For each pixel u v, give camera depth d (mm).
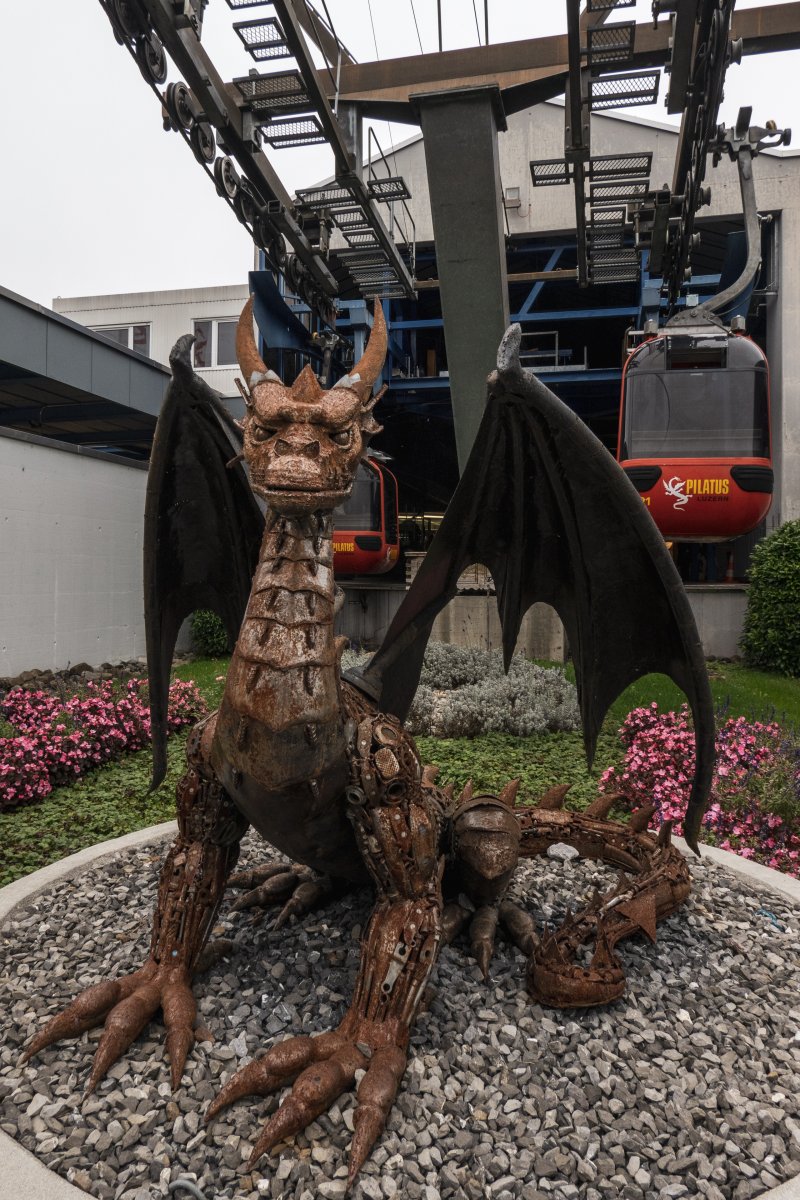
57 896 3779
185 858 2686
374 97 8148
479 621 12695
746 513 11773
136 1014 2430
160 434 2564
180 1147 2135
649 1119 2295
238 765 2162
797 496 15156
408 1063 2406
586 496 2713
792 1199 1995
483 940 3016
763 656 12125
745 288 11734
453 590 3143
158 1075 2361
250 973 2934
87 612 11570
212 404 2510
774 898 3869
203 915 2664
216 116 7473
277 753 2088
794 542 12109
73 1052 2480
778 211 15328
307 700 2064
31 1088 2350
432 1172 2072
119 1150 2129
